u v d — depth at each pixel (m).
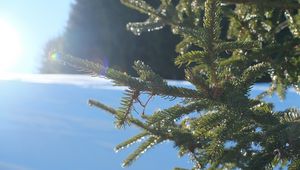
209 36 1.79
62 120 5.31
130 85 1.73
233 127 1.88
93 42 22.27
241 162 2.08
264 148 1.98
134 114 4.85
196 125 1.98
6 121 5.36
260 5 3.22
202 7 3.48
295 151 1.83
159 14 3.63
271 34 3.51
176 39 18.66
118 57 21.27
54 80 9.12
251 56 2.77
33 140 4.60
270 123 1.84
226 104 1.80
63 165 3.93
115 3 21.48
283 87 3.61
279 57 3.03
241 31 3.65
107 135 4.62
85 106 6.07
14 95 6.89
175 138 2.17
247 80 1.93
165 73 19.03
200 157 2.11
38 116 5.53
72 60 1.72
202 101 1.84
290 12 3.43
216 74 1.83
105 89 7.33
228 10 3.66
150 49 19.53
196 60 1.83
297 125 1.64
